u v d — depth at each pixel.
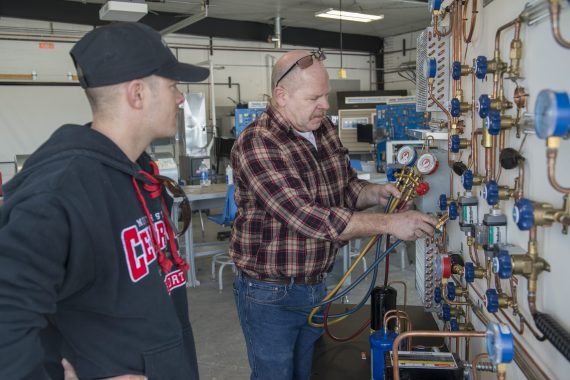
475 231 1.28
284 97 1.54
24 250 0.79
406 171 1.64
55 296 0.85
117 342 1.00
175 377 1.10
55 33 7.30
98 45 0.98
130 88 1.00
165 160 4.75
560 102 0.72
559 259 0.92
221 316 3.59
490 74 1.24
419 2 7.08
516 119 1.06
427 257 1.80
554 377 0.98
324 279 1.73
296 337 1.69
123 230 0.99
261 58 9.50
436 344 1.75
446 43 1.68
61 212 0.84
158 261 1.10
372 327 1.65
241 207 1.63
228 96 9.29
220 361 2.91
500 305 1.14
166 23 7.97
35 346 0.82
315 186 1.61
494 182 1.10
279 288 1.60
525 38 1.02
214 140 7.53
